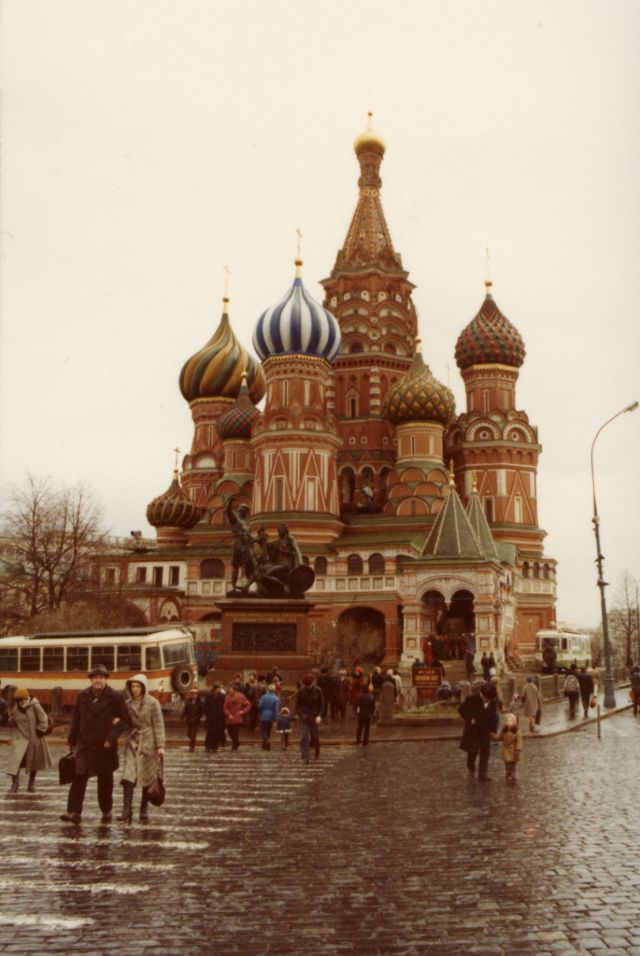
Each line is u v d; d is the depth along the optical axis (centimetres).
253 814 1581
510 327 9362
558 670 6950
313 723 2439
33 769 1895
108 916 972
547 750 2680
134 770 1484
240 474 9175
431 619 6675
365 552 7681
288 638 4019
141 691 1508
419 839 1362
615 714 4269
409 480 8300
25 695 1914
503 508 8819
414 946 880
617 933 916
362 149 10056
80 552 6681
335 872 1159
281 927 937
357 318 9350
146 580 8381
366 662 6756
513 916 973
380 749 2762
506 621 7231
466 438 9000
